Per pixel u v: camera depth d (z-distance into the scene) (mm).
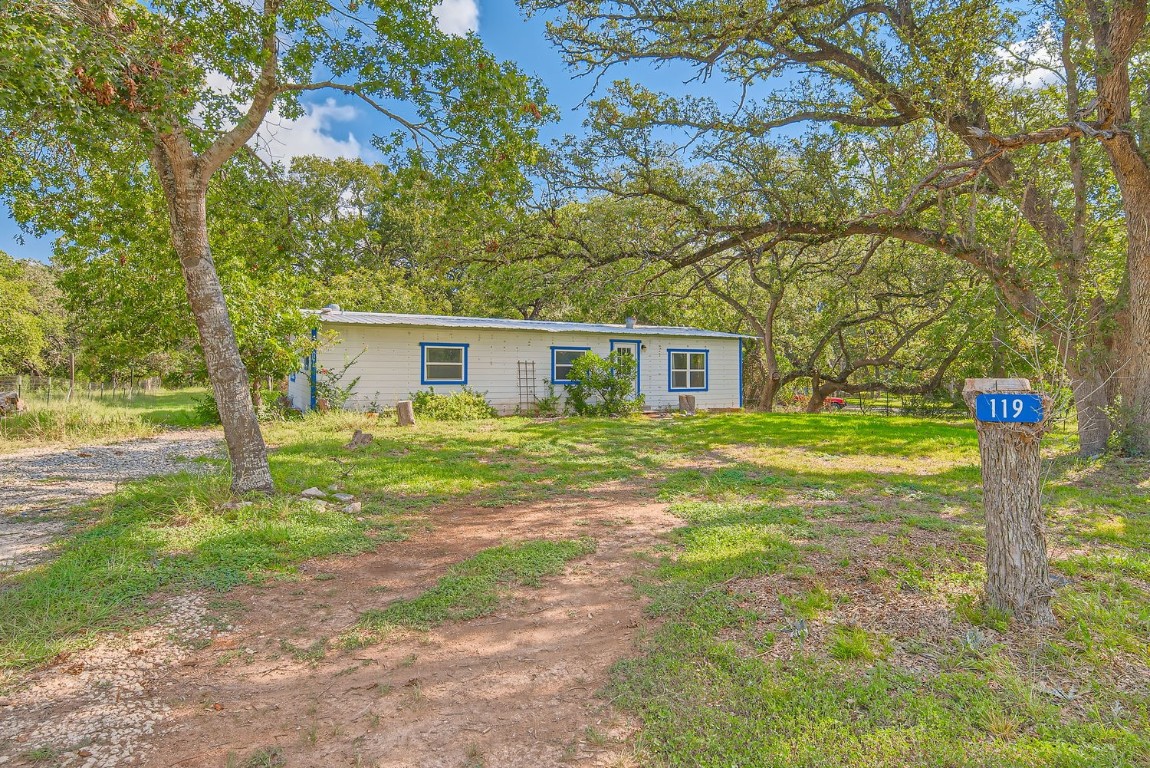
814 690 2584
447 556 4746
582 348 18656
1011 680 2602
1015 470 3264
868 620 3277
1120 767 2029
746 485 7176
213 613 3607
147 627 3385
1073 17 7426
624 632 3338
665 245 10570
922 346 23672
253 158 8008
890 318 22281
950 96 7305
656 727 2398
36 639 3141
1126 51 7375
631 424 14250
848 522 5375
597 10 9648
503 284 11109
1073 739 2215
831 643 3023
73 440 10984
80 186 8234
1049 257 10234
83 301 13758
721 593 3715
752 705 2510
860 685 2604
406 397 16250
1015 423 3246
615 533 5305
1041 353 8492
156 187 9812
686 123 10109
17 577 4035
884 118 9328
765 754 2176
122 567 4117
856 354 26250
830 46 9508
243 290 12578
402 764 2240
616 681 2781
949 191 9570
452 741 2379
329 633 3393
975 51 7254
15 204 7902
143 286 12836
